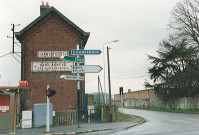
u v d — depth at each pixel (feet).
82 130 49.70
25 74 79.20
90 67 54.13
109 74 76.28
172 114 97.66
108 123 66.03
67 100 79.61
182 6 132.16
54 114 62.75
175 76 128.47
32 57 80.23
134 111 134.31
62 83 80.23
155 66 147.95
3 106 54.29
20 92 51.80
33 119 63.62
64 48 81.76
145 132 42.42
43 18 82.23
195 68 119.75
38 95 78.54
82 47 84.17
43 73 79.92
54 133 46.62
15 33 79.10
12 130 53.11
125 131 47.09
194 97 118.32
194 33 128.06
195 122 59.21
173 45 142.00
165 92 133.90
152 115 97.04
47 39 81.56
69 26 82.89
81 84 81.46
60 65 80.79
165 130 44.21
